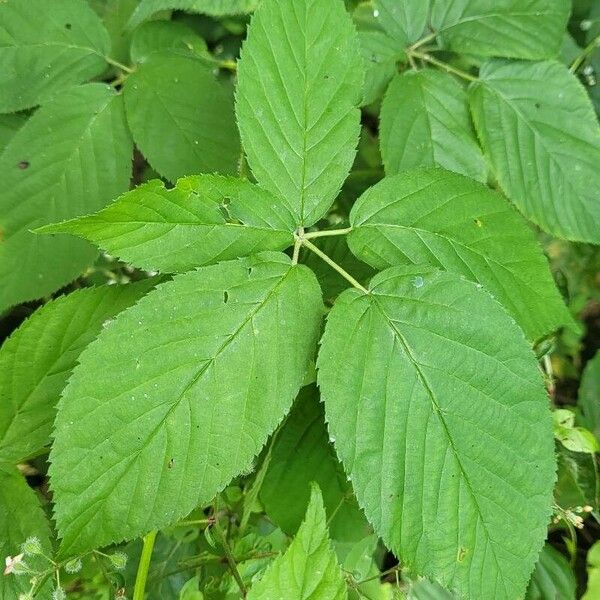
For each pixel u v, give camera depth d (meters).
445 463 0.34
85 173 0.42
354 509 0.43
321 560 0.33
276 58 0.36
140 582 0.38
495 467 0.35
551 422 0.35
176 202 0.34
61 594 0.36
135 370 0.33
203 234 0.35
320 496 0.34
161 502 0.33
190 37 0.46
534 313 0.37
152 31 0.45
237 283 0.34
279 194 0.36
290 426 0.43
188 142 0.42
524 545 0.35
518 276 0.37
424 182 0.37
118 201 0.33
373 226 0.37
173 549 0.42
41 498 0.42
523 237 0.37
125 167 0.42
